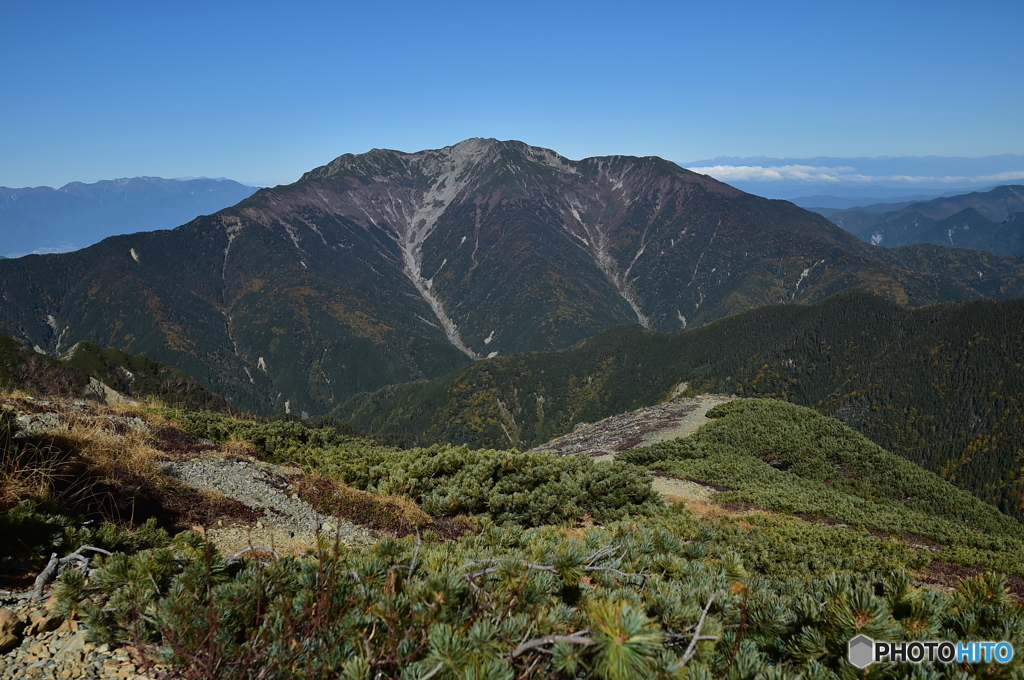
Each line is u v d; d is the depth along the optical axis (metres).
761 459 34.78
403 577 4.48
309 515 12.06
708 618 3.87
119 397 65.44
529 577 4.17
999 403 105.00
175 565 5.29
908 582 4.18
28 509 6.21
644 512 17.84
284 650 3.30
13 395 13.98
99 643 4.35
